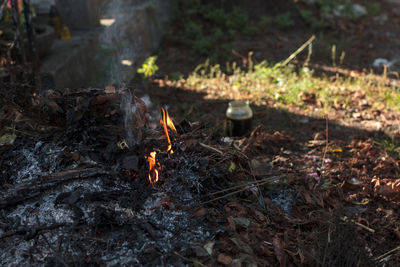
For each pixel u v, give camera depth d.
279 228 2.54
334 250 2.35
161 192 2.51
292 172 3.22
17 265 2.06
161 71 6.18
